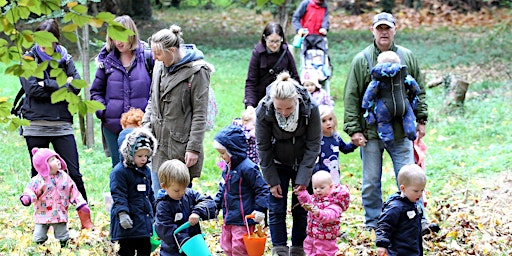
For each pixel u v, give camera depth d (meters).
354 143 8.57
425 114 8.55
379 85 8.21
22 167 12.25
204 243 6.61
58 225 8.16
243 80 21.03
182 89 7.99
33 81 8.82
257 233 7.05
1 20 5.18
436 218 9.40
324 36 15.38
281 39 10.52
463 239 8.48
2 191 10.77
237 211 7.16
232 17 34.47
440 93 18.70
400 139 8.35
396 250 6.72
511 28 26.22
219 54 25.52
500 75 21.36
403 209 6.67
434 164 12.43
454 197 10.37
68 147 9.20
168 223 6.70
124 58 9.15
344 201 7.29
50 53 5.31
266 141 7.28
